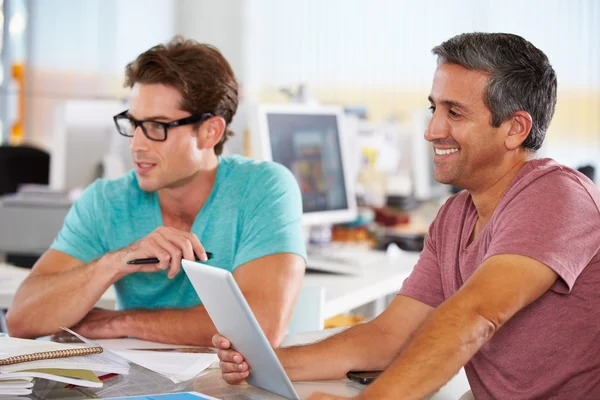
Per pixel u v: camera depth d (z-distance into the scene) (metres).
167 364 1.56
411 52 6.79
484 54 1.54
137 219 2.11
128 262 1.86
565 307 1.51
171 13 7.38
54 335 1.92
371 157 4.20
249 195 2.07
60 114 3.33
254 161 2.17
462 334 1.35
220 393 1.45
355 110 4.25
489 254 1.46
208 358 1.63
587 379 1.53
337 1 7.02
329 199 3.20
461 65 1.56
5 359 1.36
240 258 2.00
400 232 3.68
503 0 6.44
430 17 6.70
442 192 4.69
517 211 1.49
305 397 1.51
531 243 1.43
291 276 1.96
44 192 3.02
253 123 2.90
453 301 1.39
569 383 1.54
